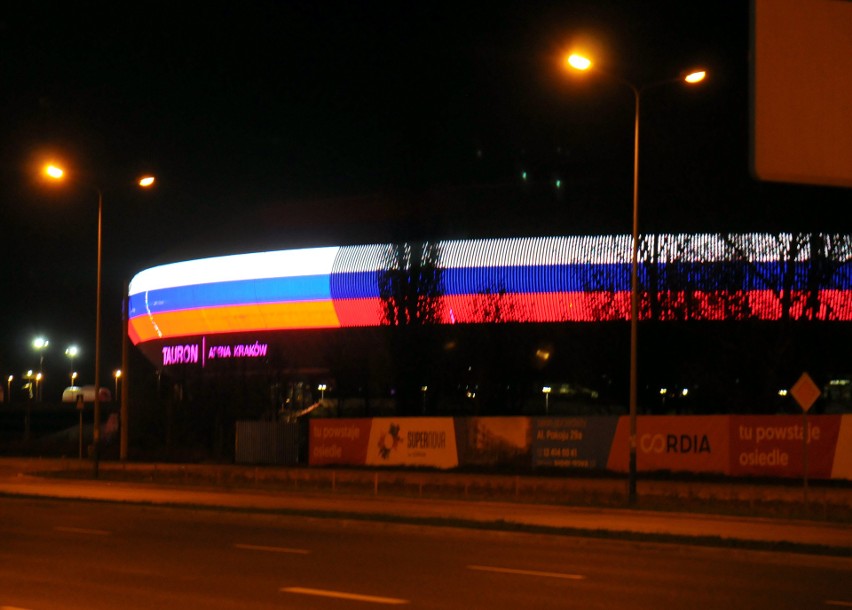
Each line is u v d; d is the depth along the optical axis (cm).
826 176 600
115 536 1970
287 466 4519
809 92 603
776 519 2367
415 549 1773
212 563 1562
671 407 5325
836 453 3294
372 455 4247
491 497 2995
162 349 8619
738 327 4453
